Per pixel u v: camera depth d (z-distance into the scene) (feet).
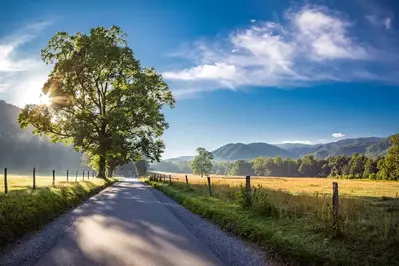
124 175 577.02
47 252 27.37
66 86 139.54
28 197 48.73
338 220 30.89
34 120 138.51
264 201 44.50
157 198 77.66
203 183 111.65
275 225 36.68
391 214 37.76
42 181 108.17
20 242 31.01
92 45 135.95
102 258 25.58
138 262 24.64
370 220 33.14
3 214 34.81
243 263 25.50
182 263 24.76
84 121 142.10
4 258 25.91
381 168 337.93
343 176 423.23
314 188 97.86
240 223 37.91
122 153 150.82
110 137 139.64
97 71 141.90
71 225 39.91
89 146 147.84
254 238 32.58
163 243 30.91
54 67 140.77
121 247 29.04
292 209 43.45
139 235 34.22
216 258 26.45
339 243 28.32
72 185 84.02
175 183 120.37
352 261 23.56
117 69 148.05
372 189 99.14
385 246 25.93
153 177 206.28
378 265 22.91
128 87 148.87
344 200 47.60
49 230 36.78
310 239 29.89
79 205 61.41
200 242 31.78
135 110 150.30
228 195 66.49
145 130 161.89
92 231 36.19
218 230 38.32
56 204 51.34
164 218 46.16
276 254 27.30
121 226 39.34
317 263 24.47
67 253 27.04
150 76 160.76
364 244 27.04
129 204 63.46
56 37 143.74
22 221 35.70
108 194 88.84
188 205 59.88
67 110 144.56
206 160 510.58
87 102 154.30
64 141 154.10
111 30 149.38
